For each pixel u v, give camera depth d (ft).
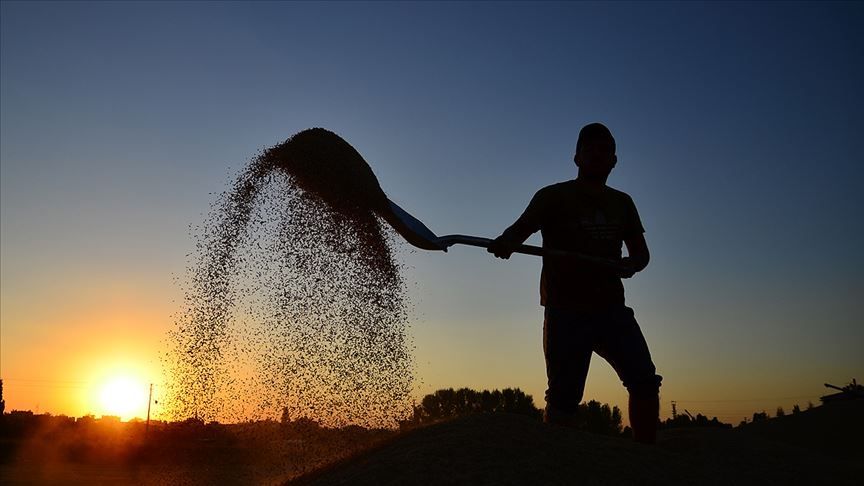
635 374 12.67
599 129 13.69
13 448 113.80
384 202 14.92
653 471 9.70
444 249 13.84
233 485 10.70
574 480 8.98
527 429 10.75
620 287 13.24
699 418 48.93
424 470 9.26
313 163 15.08
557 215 13.48
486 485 8.69
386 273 15.20
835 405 24.77
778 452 12.24
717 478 10.02
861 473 11.24
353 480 9.60
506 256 13.39
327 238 15.30
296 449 12.43
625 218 13.76
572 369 12.89
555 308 13.10
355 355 14.33
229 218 16.19
